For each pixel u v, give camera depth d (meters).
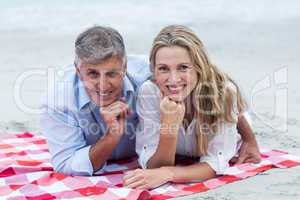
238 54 7.58
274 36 8.78
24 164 3.35
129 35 8.99
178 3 11.46
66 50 8.23
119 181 3.04
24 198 2.73
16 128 4.34
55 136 3.12
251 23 9.75
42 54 7.94
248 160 3.35
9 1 12.09
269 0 11.38
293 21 9.77
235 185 2.99
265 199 2.78
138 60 3.45
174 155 3.07
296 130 4.17
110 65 2.85
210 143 3.10
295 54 7.52
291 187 2.95
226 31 9.20
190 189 2.90
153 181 2.88
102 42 2.82
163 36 2.96
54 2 11.91
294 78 6.12
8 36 9.42
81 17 10.58
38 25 10.13
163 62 2.91
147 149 3.11
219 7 10.96
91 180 3.00
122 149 3.41
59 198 2.75
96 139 3.26
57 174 3.03
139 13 10.66
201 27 9.53
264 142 3.87
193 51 2.94
